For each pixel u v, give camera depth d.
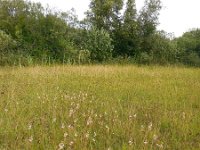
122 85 11.90
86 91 10.37
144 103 9.17
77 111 7.61
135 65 23.91
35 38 22.62
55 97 8.69
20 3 23.77
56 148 5.39
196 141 6.39
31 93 9.55
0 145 5.62
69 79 12.86
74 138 5.72
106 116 7.41
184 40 30.75
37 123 6.60
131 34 27.34
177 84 13.19
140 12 28.12
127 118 7.34
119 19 27.69
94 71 15.65
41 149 5.56
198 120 7.59
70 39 24.94
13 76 13.22
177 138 6.52
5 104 7.96
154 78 14.80
